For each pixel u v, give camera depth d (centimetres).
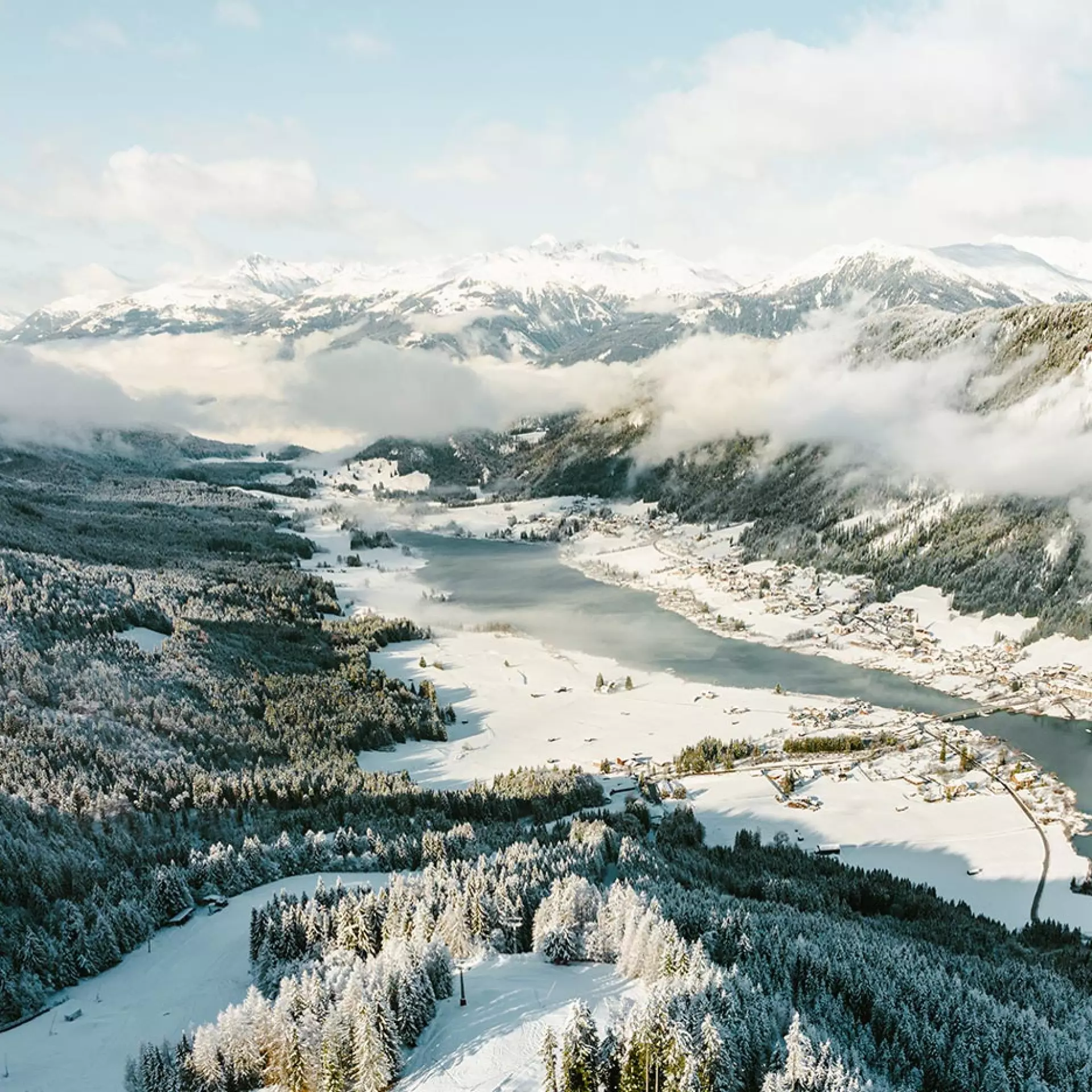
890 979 12281
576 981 11712
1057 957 15350
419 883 14225
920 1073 10625
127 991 13038
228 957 13738
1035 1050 10931
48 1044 11700
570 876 13750
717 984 10162
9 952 13300
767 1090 8819
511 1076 9494
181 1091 9981
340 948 12700
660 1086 8950
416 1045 10369
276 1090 10088
